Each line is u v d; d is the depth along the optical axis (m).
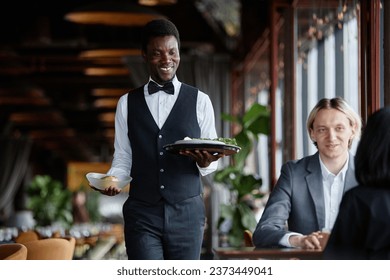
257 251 3.40
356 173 3.22
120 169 4.29
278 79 10.27
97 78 18.78
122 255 13.47
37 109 22.52
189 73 13.52
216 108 13.50
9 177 23.83
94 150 38.84
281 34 9.96
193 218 4.21
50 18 15.50
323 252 3.23
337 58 7.21
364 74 5.98
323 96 7.98
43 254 5.05
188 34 14.93
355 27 6.43
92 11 10.29
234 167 9.99
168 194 4.17
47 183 18.38
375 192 3.15
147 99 4.29
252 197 10.65
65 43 15.54
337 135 3.98
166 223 4.17
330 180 4.02
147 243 4.16
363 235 3.15
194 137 4.28
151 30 4.21
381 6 5.70
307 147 8.70
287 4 9.27
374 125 3.19
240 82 13.77
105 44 14.79
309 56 8.65
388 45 5.48
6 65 16.55
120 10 10.31
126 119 4.31
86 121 26.12
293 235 3.68
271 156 9.82
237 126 13.67
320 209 3.99
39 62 16.39
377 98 5.78
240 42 13.02
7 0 15.15
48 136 30.66
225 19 14.52
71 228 15.35
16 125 26.31
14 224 17.08
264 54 11.87
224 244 11.20
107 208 31.27
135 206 4.21
